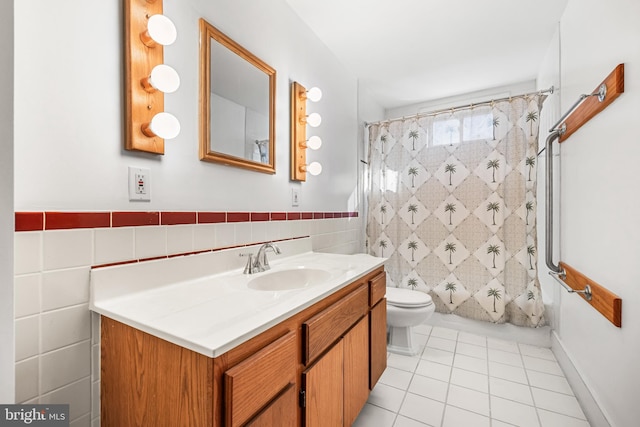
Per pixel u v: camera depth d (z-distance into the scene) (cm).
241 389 66
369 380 146
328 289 106
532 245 221
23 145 73
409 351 209
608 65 127
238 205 138
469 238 239
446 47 217
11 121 50
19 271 72
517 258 225
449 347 221
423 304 206
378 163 274
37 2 75
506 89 279
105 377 86
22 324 73
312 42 197
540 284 233
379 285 160
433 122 254
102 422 87
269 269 140
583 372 155
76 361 82
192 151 116
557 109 201
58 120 79
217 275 125
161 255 104
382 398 161
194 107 117
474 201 237
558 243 195
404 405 155
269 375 76
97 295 85
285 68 171
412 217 261
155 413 73
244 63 141
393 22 189
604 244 128
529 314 221
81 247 83
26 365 73
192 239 116
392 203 269
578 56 161
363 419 144
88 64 85
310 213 196
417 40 209
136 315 79
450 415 147
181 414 68
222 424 64
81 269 83
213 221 125
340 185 237
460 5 174
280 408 79
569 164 173
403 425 140
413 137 261
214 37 124
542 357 206
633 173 106
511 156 226
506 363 198
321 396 101
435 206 252
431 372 187
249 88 144
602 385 131
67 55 80
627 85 110
